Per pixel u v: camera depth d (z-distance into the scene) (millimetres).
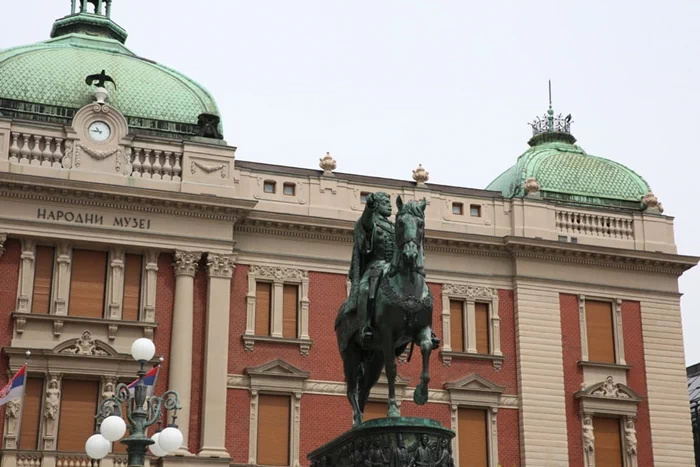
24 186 44938
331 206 50500
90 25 54281
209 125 48906
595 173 56844
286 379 47531
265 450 46594
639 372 53000
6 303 44406
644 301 54094
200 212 47188
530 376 51000
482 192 53156
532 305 52000
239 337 47562
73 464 42281
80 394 44344
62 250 45438
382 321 19719
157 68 52281
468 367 50656
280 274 49000
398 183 52000
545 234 53062
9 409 42812
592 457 50688
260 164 50156
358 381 21344
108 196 45812
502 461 49750
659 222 55219
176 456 43469
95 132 46875
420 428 18453
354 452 18984
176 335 45625
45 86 48719
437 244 51469
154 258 46469
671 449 52281
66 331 44625
